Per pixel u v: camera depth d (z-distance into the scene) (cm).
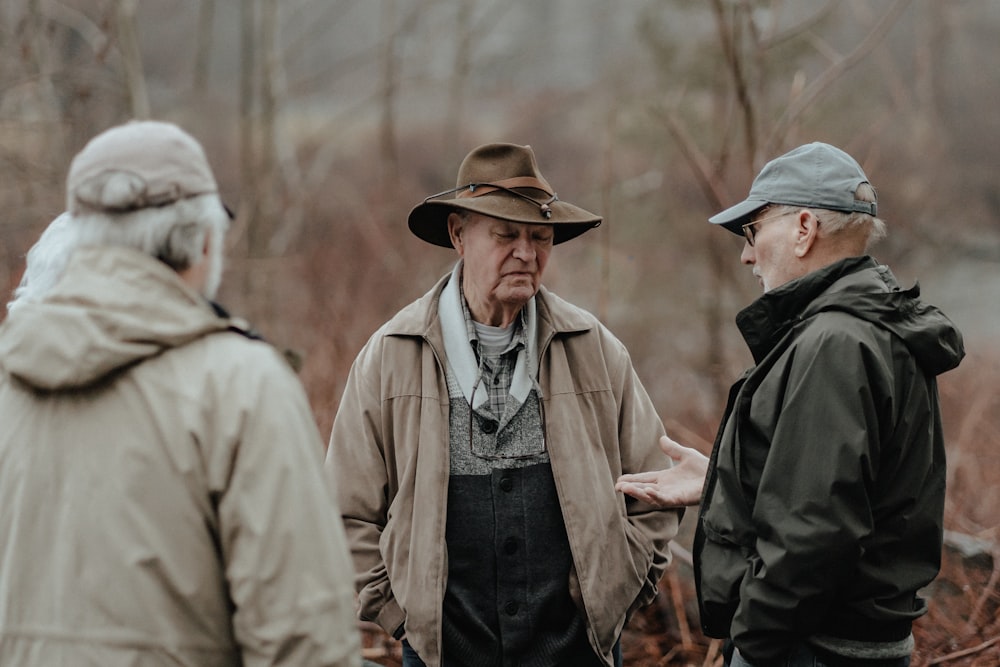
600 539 247
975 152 1423
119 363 156
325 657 155
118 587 154
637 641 387
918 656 340
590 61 1645
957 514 441
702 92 870
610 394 260
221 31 1672
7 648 157
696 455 252
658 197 939
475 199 246
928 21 1216
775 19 563
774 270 226
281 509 157
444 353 255
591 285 945
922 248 1230
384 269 792
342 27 1684
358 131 1496
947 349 213
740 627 206
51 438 160
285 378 167
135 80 672
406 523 248
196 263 169
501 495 247
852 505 195
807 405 200
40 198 626
